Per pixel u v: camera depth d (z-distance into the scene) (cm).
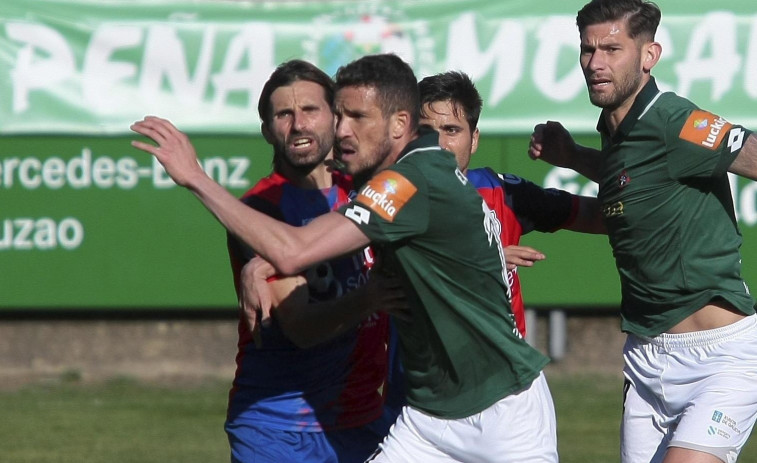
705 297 1691
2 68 3512
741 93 3541
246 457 1659
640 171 1686
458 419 1491
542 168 3562
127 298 3588
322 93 1633
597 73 1675
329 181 1694
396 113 1432
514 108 3556
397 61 1448
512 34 3553
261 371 1655
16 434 2927
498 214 1862
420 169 1404
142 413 3191
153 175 3575
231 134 3559
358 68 1428
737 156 1636
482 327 1459
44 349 3638
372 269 1510
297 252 1372
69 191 3559
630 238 1723
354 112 1426
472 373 1477
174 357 3672
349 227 1384
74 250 3572
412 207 1392
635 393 1795
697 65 3541
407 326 1488
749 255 3538
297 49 3553
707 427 1633
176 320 3675
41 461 2644
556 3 3553
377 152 1435
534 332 3656
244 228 1377
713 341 1697
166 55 3544
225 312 3678
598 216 1923
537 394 1502
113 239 3575
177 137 1409
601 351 3694
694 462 1616
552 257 3603
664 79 3550
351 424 1678
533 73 3553
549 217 1914
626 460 1805
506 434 1473
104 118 3547
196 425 3042
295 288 1548
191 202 3591
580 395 3381
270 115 1644
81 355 3653
